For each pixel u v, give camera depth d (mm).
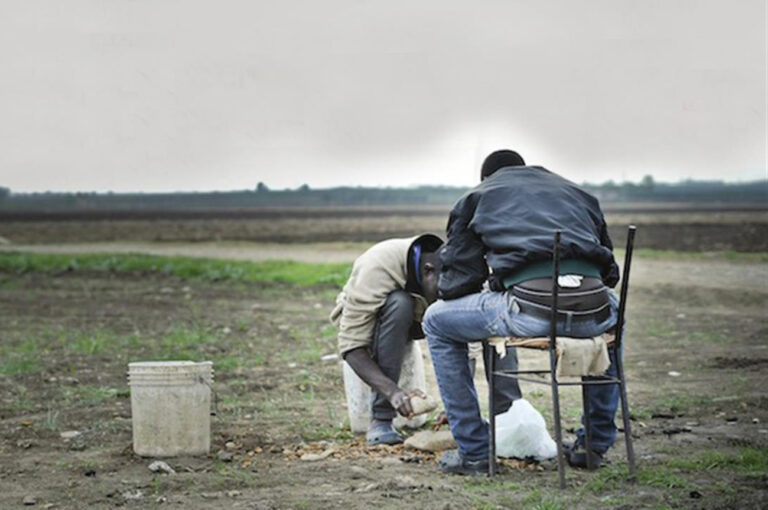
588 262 6160
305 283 22375
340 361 11680
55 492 6219
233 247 33812
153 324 15938
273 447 7375
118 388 10273
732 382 9875
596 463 6598
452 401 6516
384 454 7164
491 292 6336
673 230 35656
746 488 5957
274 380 10531
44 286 23500
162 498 6008
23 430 8156
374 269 7387
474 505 5730
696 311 16375
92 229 42781
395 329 7363
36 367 11539
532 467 6676
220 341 13750
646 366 11031
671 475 6223
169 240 37625
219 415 8656
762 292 18828
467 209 6336
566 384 6031
